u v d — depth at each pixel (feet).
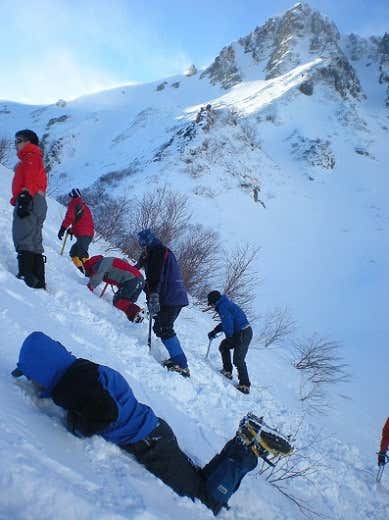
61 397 8.83
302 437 21.80
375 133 276.41
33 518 5.63
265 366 31.94
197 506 9.34
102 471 8.07
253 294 69.97
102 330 17.22
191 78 411.34
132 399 9.50
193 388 17.48
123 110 337.93
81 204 25.71
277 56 383.45
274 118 261.65
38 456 6.73
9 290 14.98
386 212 191.42
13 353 10.69
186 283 42.32
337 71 315.37
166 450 9.59
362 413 34.27
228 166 169.07
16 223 17.71
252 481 13.35
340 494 18.48
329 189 203.62
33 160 17.81
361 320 91.71
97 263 22.07
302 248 139.03
